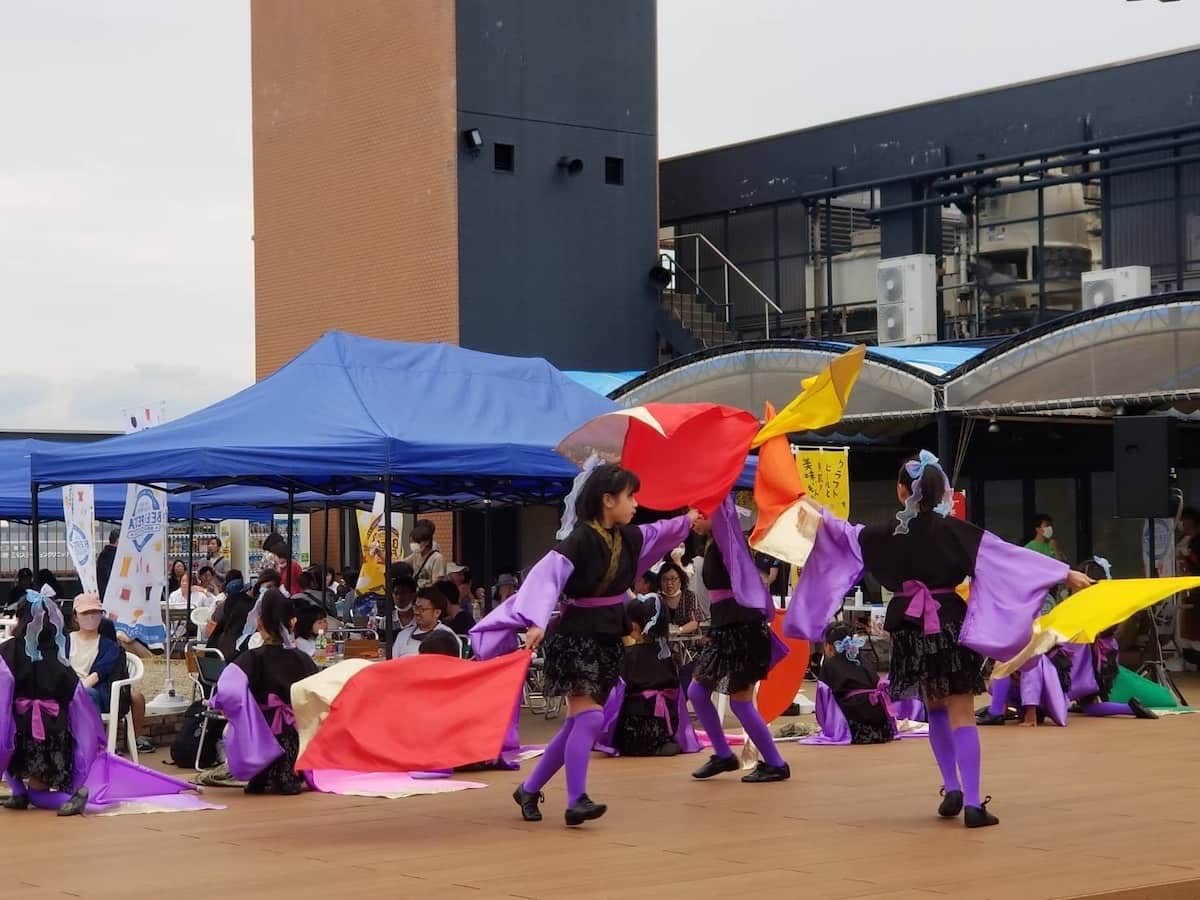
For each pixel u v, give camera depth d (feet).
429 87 88.79
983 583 29.35
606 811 31.83
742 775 36.78
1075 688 49.11
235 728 35.19
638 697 41.29
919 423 70.13
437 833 29.66
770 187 96.89
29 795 34.01
